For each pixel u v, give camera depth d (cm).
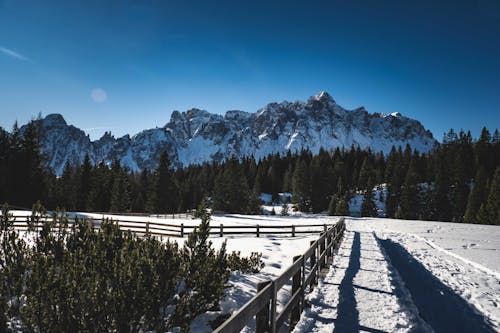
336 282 874
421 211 7569
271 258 1266
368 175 10181
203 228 621
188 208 8862
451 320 661
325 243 1177
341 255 1342
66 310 411
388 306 683
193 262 593
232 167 6969
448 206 7356
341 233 1989
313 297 726
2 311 421
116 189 6150
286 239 1986
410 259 1398
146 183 8906
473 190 6600
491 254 1608
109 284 507
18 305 456
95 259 527
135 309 448
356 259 1248
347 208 7044
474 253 1633
